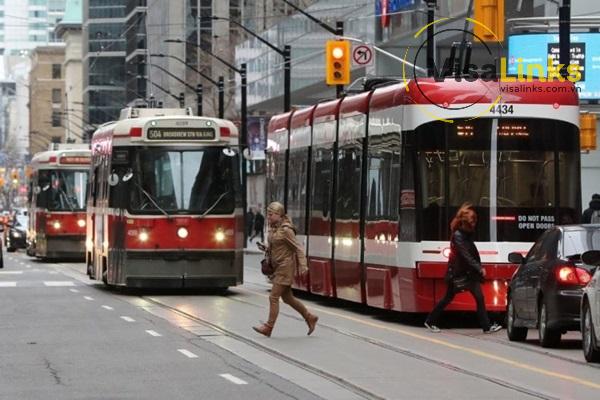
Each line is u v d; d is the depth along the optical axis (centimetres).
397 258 4656
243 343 4003
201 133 6203
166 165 6172
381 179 4891
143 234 6112
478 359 3544
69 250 10356
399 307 4669
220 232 6162
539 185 4578
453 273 4350
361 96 5253
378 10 11694
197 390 2905
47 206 10375
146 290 6775
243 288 7000
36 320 4869
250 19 18325
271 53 15900
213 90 18875
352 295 5275
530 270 3972
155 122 6181
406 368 3312
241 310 5347
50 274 8575
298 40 14675
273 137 6781
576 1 8062
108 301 5934
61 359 3556
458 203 4547
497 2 5184
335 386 2972
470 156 4556
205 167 6197
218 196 6181
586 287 3509
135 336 4225
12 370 3303
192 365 3409
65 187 10400
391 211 4744
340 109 5531
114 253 6338
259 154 14400
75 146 11031
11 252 13838
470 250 4344
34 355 3662
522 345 3962
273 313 4153
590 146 5388
